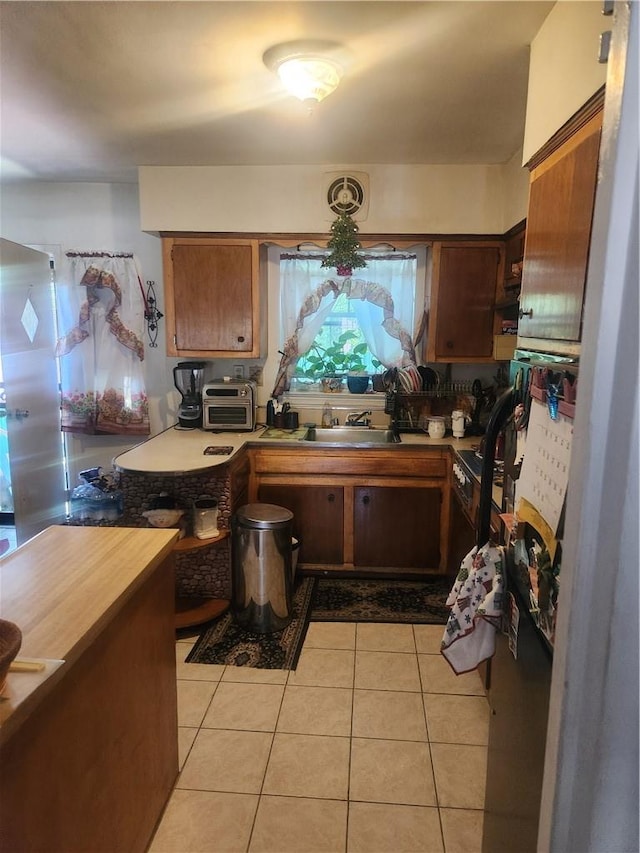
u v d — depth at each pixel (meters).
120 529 1.71
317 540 3.26
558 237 1.32
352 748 1.94
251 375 3.68
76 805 1.16
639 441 0.52
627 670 0.56
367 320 3.50
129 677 1.42
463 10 1.58
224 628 2.72
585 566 0.59
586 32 1.33
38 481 3.71
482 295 3.24
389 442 3.19
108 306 3.74
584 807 0.62
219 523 2.78
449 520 3.13
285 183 3.16
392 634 2.67
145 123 2.52
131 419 3.83
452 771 1.84
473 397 3.41
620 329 0.54
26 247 3.54
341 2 1.56
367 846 1.58
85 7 1.60
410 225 3.15
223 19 1.66
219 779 1.80
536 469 1.18
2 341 3.30
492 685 1.45
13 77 2.06
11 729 0.85
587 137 1.18
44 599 1.25
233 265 3.28
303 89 1.97
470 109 2.32
